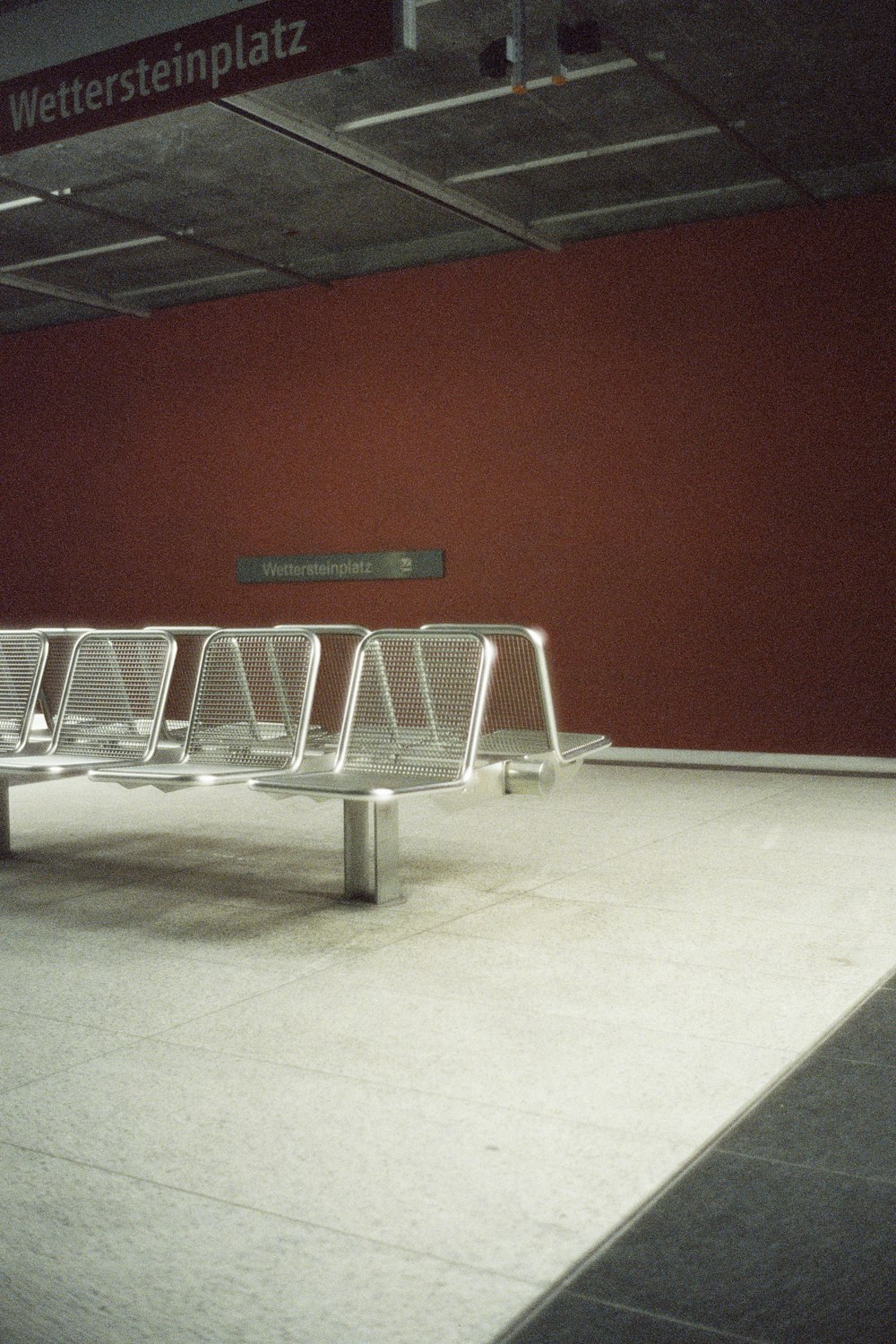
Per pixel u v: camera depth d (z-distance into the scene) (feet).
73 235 31.53
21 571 39.40
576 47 19.16
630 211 29.89
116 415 37.47
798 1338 6.16
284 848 19.76
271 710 17.71
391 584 33.55
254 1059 10.30
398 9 13.10
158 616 37.19
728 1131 8.75
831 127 25.30
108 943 14.01
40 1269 6.98
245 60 14.12
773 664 28.84
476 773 14.98
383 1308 6.53
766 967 12.80
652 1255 7.03
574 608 31.14
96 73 15.07
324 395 34.19
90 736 18.69
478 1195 7.82
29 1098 9.52
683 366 29.50
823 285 27.89
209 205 29.58
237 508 35.70
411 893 16.34
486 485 32.12
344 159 24.76
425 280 32.60
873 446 27.53
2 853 19.15
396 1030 10.97
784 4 20.10
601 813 22.82
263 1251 7.16
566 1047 10.48
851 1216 7.46
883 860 18.28
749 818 22.09
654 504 30.01
